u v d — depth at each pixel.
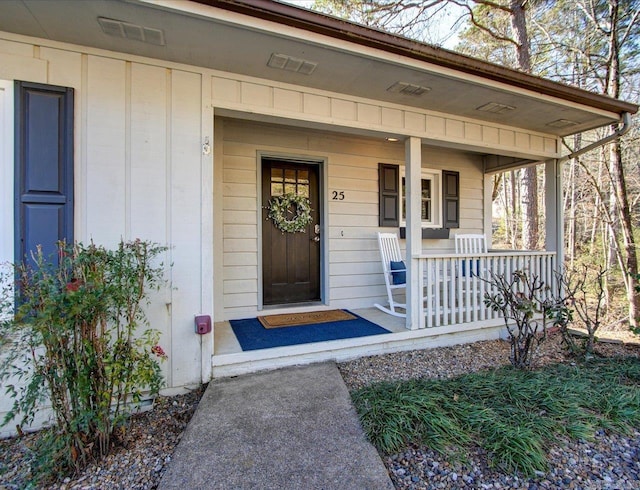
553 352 3.59
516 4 7.35
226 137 3.96
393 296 4.91
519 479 1.71
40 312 1.66
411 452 1.88
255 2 2.05
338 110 3.16
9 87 2.23
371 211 4.78
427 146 5.30
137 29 2.18
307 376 2.76
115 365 1.91
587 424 2.16
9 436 2.25
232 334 3.36
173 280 2.63
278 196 4.38
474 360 3.30
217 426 2.02
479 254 3.91
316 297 4.61
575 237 11.11
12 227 2.24
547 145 4.41
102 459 1.87
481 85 3.03
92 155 2.43
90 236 2.43
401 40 2.50
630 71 7.57
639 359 3.37
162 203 2.60
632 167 9.55
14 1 1.89
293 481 1.59
